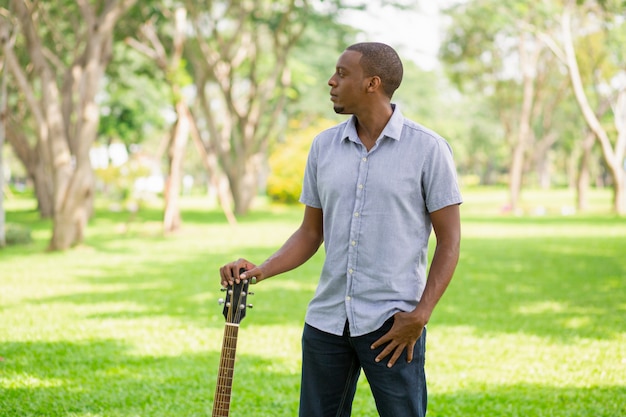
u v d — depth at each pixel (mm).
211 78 29547
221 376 3600
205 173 76438
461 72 37594
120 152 38188
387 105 3535
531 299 11234
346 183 3531
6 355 7391
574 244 19297
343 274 3539
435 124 55406
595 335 8633
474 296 11508
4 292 11445
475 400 6070
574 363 7270
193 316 9633
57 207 17453
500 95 38250
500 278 13477
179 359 7348
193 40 27781
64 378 6605
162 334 8484
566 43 30297
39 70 17125
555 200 49156
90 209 28656
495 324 9281
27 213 33062
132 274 13672
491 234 22656
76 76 22000
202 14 27141
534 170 90375
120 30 22922
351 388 3686
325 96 40562
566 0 29734
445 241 3471
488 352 7742
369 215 3488
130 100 37531
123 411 5711
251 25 27812
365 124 3543
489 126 73312
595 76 33656
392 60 3498
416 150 3475
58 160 17391
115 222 27688
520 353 7703
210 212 34344
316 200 3746
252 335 8500
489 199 51938
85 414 5617
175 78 22266
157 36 25797
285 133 45125
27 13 16703
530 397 6152
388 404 3486
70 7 23062
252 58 30203
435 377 6773
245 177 31766
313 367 3648
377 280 3479
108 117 38125
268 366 7117
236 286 3602
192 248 18453
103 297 11070
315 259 16750
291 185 40000
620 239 20391
